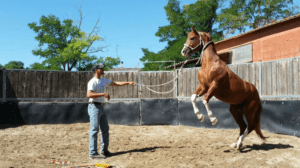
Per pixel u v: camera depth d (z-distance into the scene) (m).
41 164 4.57
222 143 6.54
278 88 7.96
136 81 10.54
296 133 7.21
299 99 7.38
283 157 5.14
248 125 5.77
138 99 10.42
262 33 12.58
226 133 8.22
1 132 8.20
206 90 5.57
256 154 5.33
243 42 13.98
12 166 4.34
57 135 7.88
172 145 6.29
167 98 10.16
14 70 9.88
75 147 6.07
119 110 10.27
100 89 5.15
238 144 5.59
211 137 7.50
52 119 9.93
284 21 11.09
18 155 5.21
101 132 5.25
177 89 10.36
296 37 10.58
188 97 9.91
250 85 5.71
